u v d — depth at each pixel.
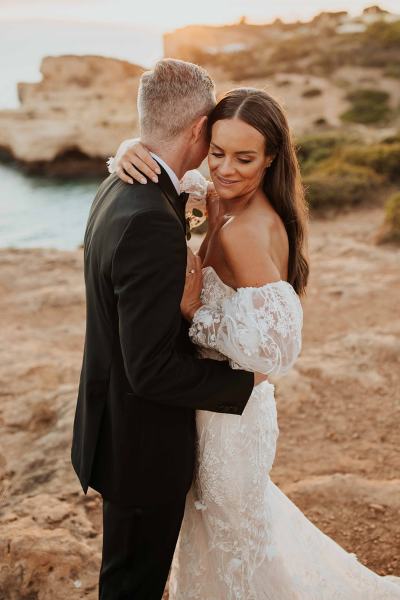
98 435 2.02
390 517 3.22
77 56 42.81
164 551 2.10
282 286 1.86
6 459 3.68
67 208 22.00
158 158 1.84
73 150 30.28
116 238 1.71
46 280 7.44
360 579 2.46
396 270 7.61
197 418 2.11
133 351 1.71
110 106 36.47
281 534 2.33
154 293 1.69
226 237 1.89
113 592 2.11
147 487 2.00
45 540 2.87
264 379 2.02
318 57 49.12
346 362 5.04
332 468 3.74
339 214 11.59
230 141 1.80
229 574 2.17
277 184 1.94
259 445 2.13
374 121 32.62
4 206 22.42
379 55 47.94
